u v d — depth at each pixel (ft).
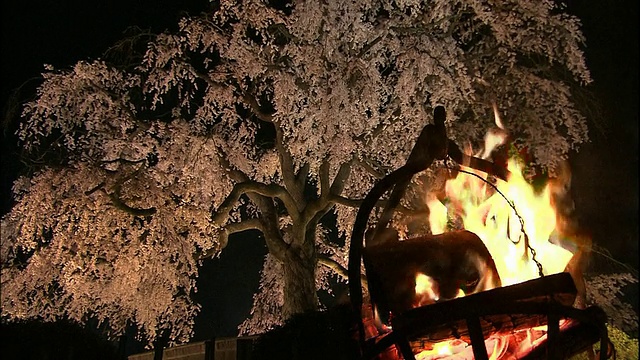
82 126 41.37
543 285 10.98
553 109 35.42
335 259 52.95
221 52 41.57
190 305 40.40
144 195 36.60
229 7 40.50
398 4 40.47
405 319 11.02
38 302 36.91
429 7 40.04
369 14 41.98
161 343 17.76
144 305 38.73
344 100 36.83
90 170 35.73
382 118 39.73
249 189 41.52
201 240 38.01
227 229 42.22
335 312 15.31
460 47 39.37
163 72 39.99
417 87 38.09
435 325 10.90
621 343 20.29
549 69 37.04
